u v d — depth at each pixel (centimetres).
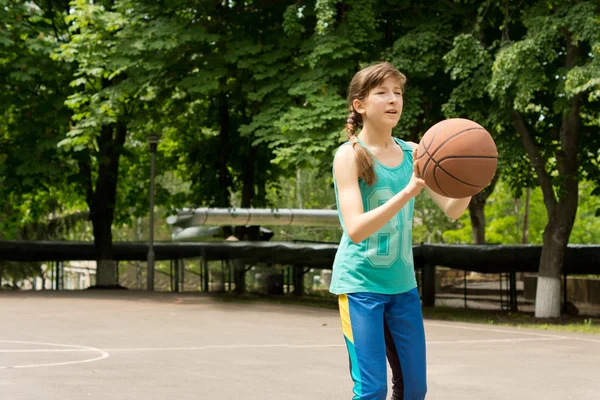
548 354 1105
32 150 2519
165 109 2666
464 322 1725
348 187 409
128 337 1257
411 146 438
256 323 1540
